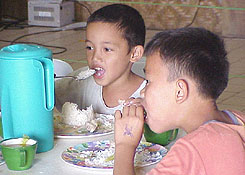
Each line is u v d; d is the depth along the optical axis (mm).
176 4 5820
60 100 1860
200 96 1015
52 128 1339
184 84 998
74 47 5117
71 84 1861
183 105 1022
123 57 1700
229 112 1087
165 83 1016
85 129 1479
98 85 1806
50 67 1277
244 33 5543
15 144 1246
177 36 1019
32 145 1199
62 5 6066
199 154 939
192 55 993
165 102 1025
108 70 1689
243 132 1004
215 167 939
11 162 1187
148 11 5957
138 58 1747
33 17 6125
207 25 5730
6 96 1269
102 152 1280
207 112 1030
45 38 5520
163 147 1336
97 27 1669
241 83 3920
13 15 6441
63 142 1398
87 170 1198
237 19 5551
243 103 3521
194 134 968
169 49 1005
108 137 1440
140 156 1276
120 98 1766
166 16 5898
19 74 1239
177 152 945
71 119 1506
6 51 1271
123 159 1142
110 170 1184
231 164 945
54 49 5027
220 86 1026
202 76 995
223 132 973
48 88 1295
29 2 6105
